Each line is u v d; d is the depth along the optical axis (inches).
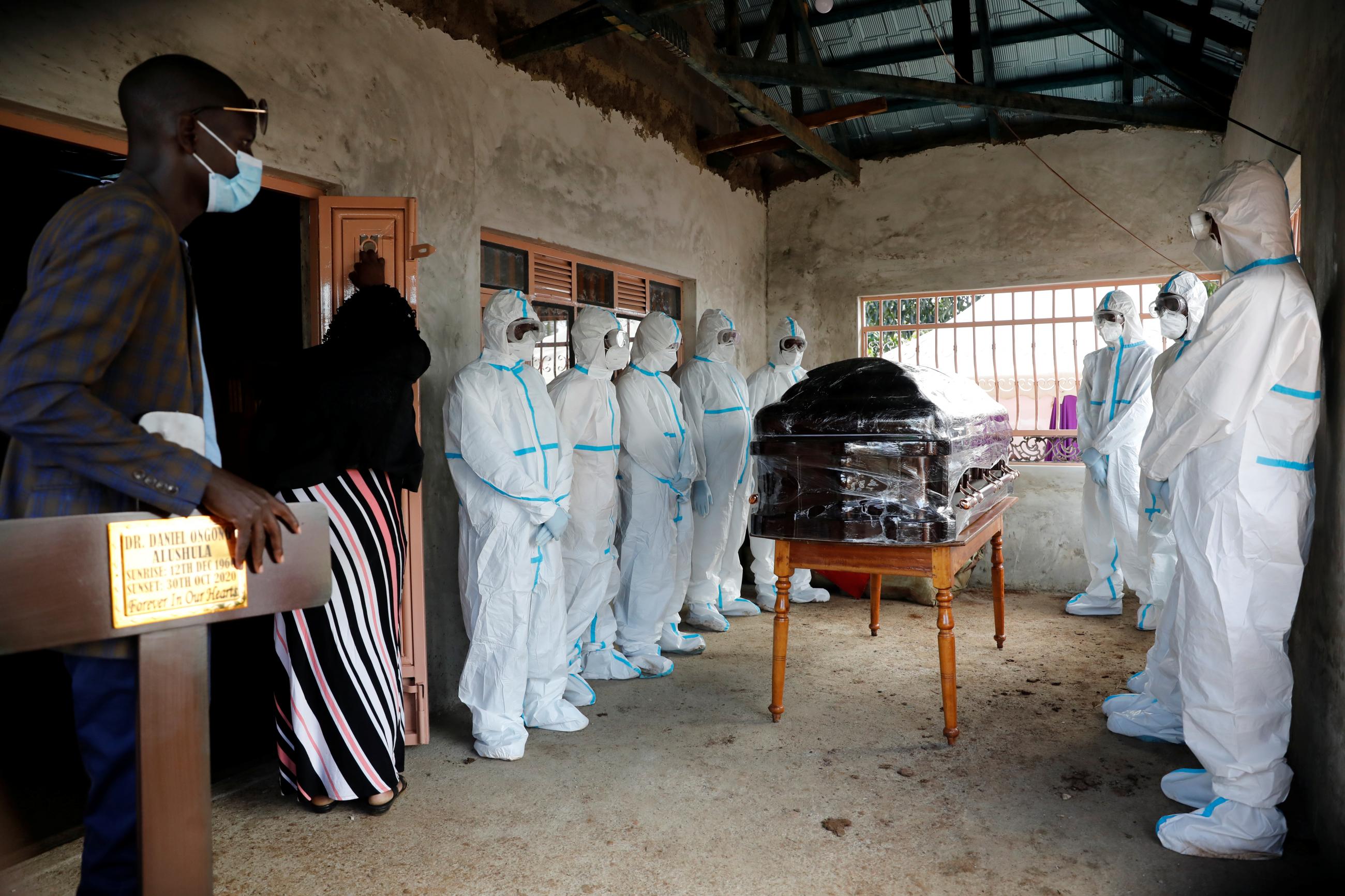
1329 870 84.0
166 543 40.8
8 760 116.3
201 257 209.6
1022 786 103.8
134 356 48.9
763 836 91.9
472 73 143.5
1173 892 80.4
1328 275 92.9
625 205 186.2
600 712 131.9
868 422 113.1
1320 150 97.3
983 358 232.1
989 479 141.2
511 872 85.0
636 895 80.7
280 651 98.4
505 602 114.0
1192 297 150.3
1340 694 82.5
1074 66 201.9
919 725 124.3
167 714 41.4
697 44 155.6
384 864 86.7
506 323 118.3
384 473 102.3
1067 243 216.8
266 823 95.8
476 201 143.9
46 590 36.8
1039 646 167.2
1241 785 87.0
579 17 142.9
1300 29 108.0
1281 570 86.1
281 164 111.2
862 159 239.5
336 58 118.8
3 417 42.2
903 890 81.0
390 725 99.4
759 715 129.5
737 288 237.0
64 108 88.7
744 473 189.5
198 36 101.0
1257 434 86.1
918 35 197.8
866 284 239.8
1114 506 182.9
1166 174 206.7
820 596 208.8
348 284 116.6
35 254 47.6
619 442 145.0
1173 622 118.1
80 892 52.4
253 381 215.2
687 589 186.5
